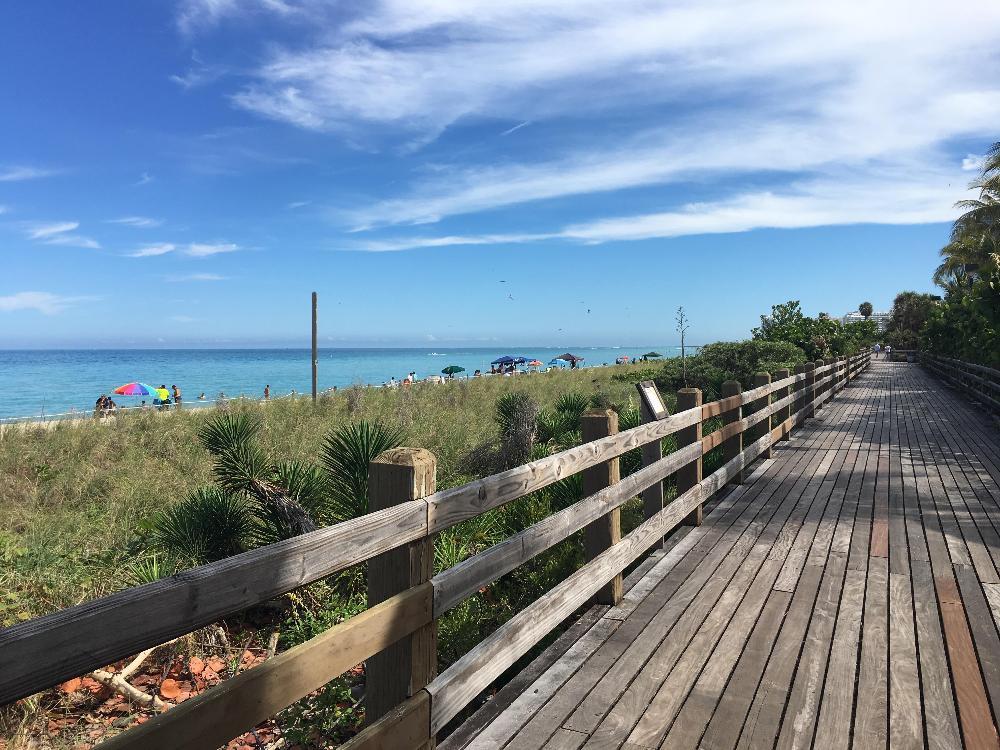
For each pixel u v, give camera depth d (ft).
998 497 22.86
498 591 17.21
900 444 34.83
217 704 5.01
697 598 13.71
